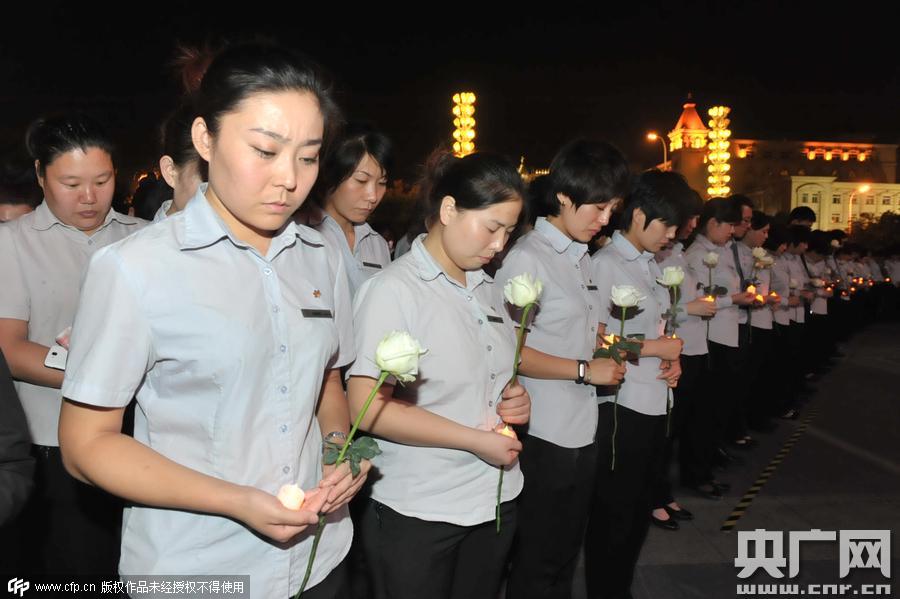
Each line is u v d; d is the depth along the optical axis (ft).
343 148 9.49
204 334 4.40
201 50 6.01
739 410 19.30
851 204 143.13
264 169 4.19
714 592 10.96
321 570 5.16
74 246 7.88
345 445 4.66
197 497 4.20
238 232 4.72
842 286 33.55
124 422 7.13
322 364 4.98
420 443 6.12
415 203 7.89
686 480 15.74
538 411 8.33
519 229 8.79
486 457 6.19
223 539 4.66
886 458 18.28
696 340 14.85
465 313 6.66
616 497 9.74
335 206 10.00
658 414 9.74
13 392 4.38
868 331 47.80
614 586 9.91
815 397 26.21
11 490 4.18
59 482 7.52
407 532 6.43
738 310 17.13
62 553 7.63
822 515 14.21
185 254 4.46
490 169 6.15
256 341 4.55
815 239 29.07
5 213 9.48
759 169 150.20
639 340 8.48
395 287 6.34
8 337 7.32
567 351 8.58
